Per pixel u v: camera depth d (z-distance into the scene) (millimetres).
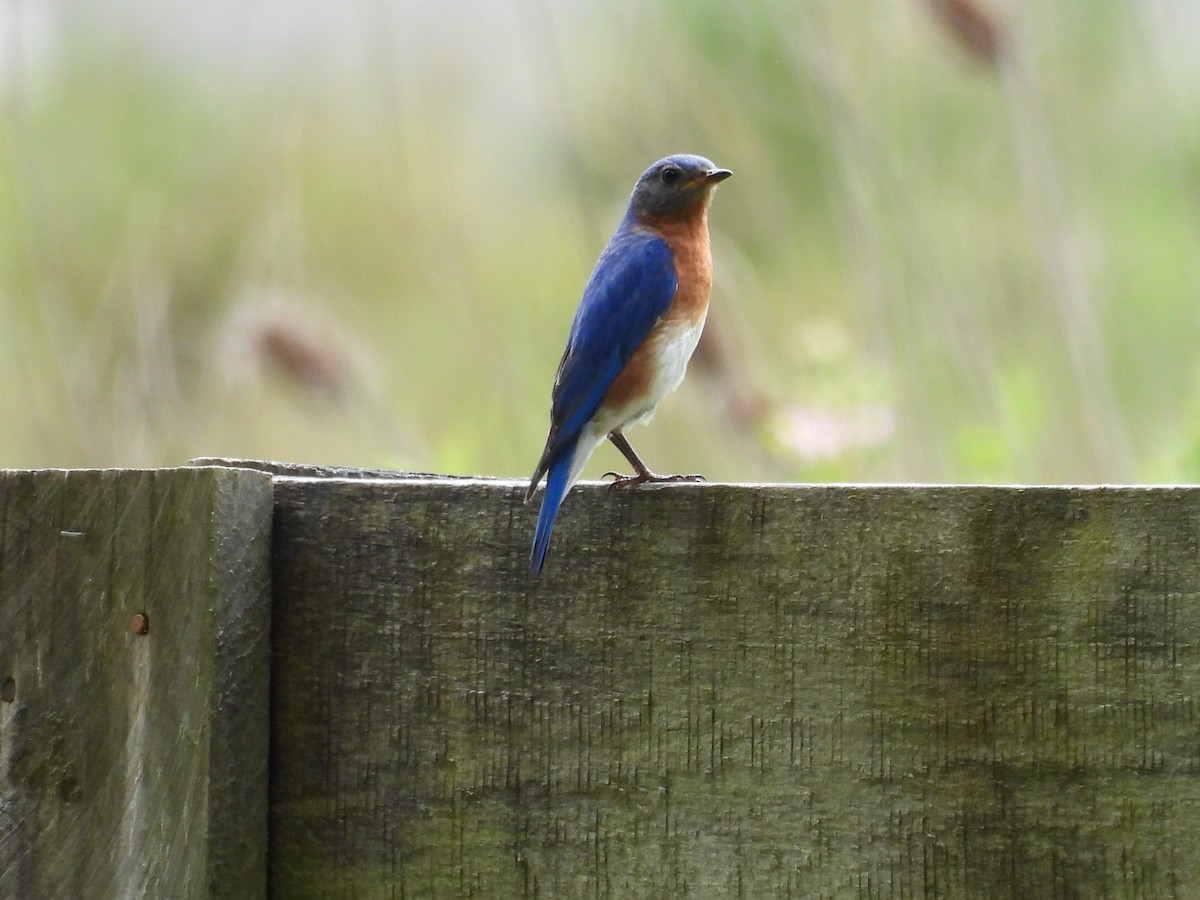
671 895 6496
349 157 17406
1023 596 6305
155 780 6570
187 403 14742
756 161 15133
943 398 13852
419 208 16438
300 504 6859
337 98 17531
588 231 14422
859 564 6453
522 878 6621
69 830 6711
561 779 6633
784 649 6496
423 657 6770
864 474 13359
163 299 14086
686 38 15234
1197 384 13500
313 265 16922
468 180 17797
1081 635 6250
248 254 15445
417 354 17094
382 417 14117
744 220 15867
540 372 15867
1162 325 15977
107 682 6715
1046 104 15648
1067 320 13555
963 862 6262
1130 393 15820
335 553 6840
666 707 6578
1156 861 6125
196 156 17047
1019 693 6281
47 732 6773
